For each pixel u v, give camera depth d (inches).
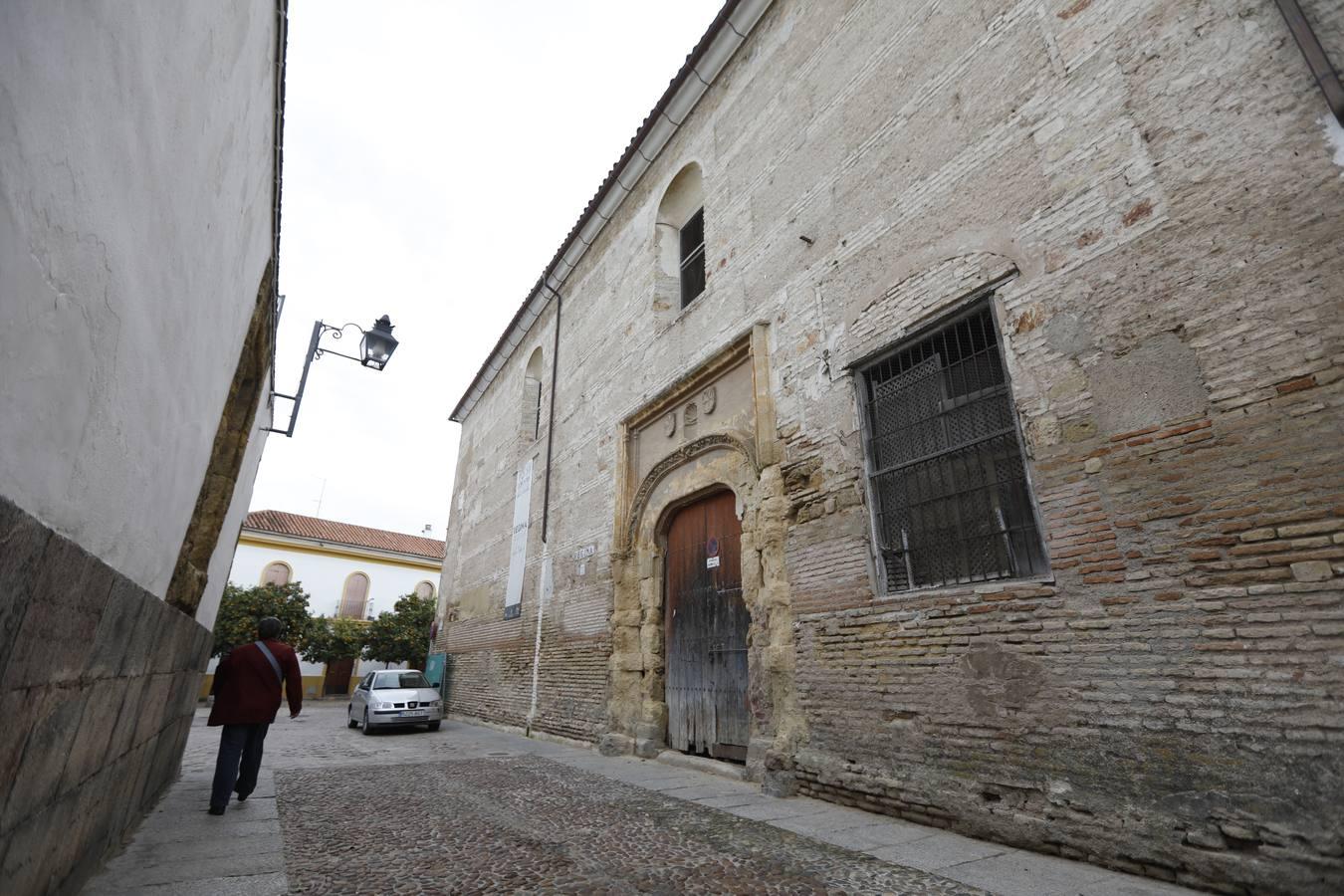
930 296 258.4
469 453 896.9
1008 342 227.6
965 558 235.9
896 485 265.7
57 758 105.7
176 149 110.2
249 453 318.3
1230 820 155.0
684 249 488.4
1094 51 219.9
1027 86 239.0
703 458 385.4
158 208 105.7
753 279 363.9
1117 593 184.5
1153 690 173.2
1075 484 200.2
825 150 330.0
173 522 174.2
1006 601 210.5
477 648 695.7
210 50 120.9
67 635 97.7
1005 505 226.2
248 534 1424.7
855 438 279.6
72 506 93.7
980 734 210.1
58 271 71.6
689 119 466.6
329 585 1492.4
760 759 296.2
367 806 252.7
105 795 150.9
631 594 433.7
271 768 352.8
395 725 575.5
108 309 89.6
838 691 263.1
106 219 83.4
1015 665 204.2
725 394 376.8
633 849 192.7
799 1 371.9
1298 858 143.3
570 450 559.5
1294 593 153.9
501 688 611.8
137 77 86.6
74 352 80.7
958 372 249.6
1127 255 199.8
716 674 357.4
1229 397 172.1
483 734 554.3
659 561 419.2
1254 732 154.7
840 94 327.9
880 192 292.5
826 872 171.2
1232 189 180.2
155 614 164.1
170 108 103.7
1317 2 169.9
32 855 103.0
